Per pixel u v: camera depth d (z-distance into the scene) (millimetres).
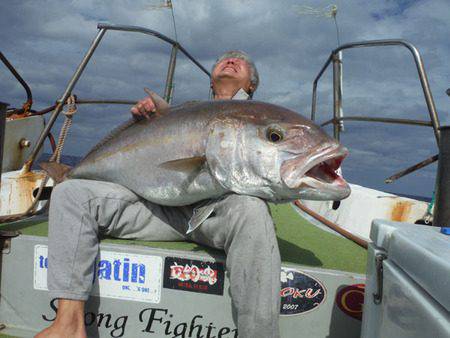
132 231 2080
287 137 1731
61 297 1692
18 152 4445
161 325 1877
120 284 1904
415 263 934
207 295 1822
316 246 2398
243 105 1886
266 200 1811
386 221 1312
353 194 3617
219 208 1755
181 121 1972
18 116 4523
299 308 1778
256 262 1530
